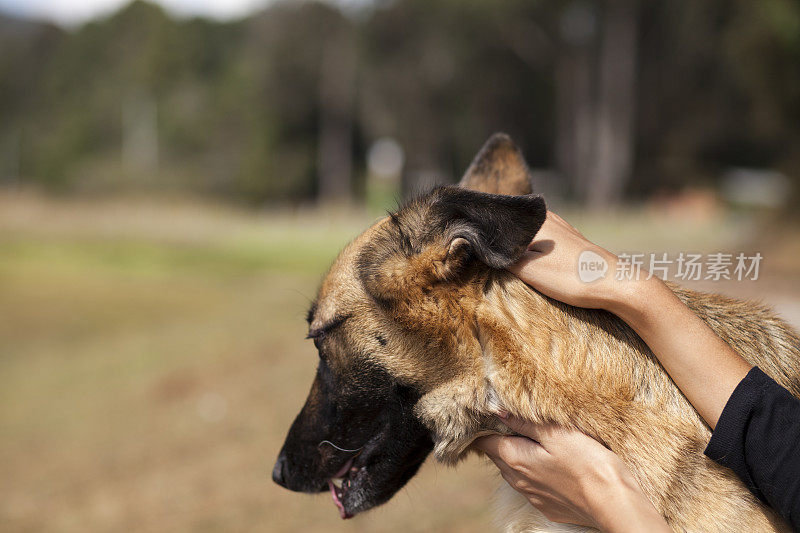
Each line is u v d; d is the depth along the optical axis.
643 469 1.95
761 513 1.93
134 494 5.97
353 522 4.72
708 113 39.03
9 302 14.62
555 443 1.97
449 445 2.21
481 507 4.50
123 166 53.81
